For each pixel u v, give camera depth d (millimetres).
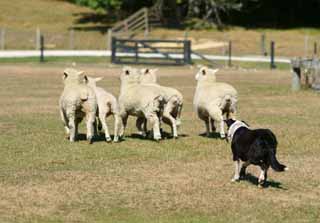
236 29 73000
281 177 14289
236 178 13711
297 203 12422
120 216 11500
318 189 13406
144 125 18703
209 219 11398
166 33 67875
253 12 79438
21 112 23828
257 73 42250
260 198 12664
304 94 30281
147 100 17344
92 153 16422
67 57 50969
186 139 18438
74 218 11352
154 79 19359
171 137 18719
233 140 13328
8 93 29922
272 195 12891
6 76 38156
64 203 12164
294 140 18656
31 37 65375
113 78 37406
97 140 18141
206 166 15227
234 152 13398
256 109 25281
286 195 12922
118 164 15320
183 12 77062
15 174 14219
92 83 18312
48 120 21922
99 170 14703
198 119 22438
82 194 12742
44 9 80688
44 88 32219
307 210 12008
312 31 73688
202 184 13594
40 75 39031
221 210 11906
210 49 60656
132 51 51000
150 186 13383
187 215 11602
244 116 23359
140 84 18234
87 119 17391
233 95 17953
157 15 72625
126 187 13289
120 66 46062
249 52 60281
